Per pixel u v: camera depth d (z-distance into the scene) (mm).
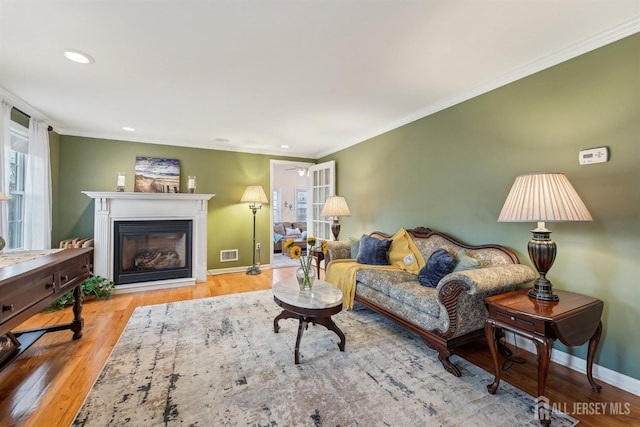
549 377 1948
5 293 1467
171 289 4027
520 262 2361
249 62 2207
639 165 1755
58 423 1484
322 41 1935
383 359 2150
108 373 1921
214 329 2654
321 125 3844
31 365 2033
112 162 4301
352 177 4680
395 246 3344
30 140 3158
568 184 1740
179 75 2410
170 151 4691
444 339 2029
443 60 2199
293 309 2098
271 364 2059
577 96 2023
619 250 1842
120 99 2922
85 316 2977
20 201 3188
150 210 4082
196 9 1608
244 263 5266
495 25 1775
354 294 3094
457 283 1956
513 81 2416
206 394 1712
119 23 1729
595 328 1749
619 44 1826
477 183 2727
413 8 1615
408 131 3541
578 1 1569
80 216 4109
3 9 1584
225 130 4066
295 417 1530
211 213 4992
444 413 1572
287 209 8945
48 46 1973
